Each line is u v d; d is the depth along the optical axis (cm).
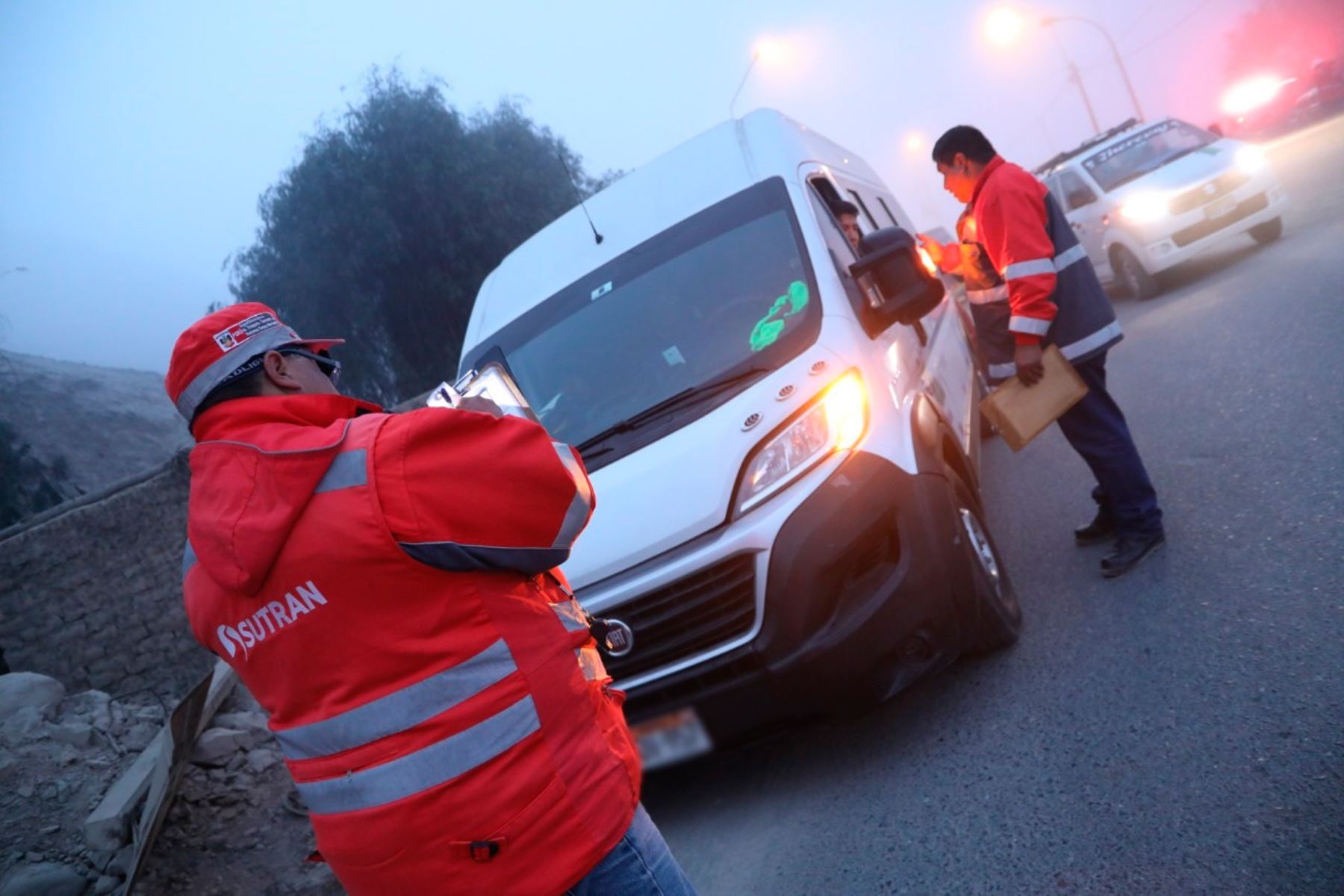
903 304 462
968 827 346
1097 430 489
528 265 581
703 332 476
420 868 177
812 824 393
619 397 471
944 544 415
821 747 455
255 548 175
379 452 175
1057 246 491
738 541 396
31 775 553
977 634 434
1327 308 763
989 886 310
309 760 186
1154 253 1147
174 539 1262
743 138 568
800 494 401
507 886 177
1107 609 459
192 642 1250
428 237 2394
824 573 394
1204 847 288
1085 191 1276
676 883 193
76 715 652
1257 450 556
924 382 514
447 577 178
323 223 2366
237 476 180
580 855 181
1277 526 460
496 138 2580
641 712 411
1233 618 401
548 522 184
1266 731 326
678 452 424
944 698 445
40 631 1215
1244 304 915
